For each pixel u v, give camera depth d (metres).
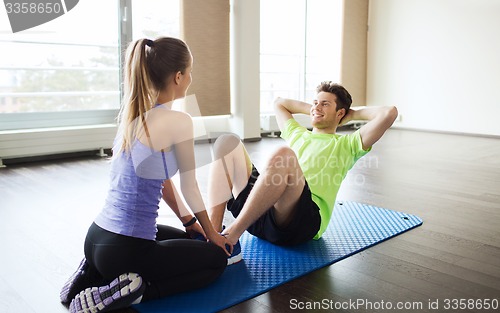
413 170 3.87
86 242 1.46
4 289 1.64
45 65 4.50
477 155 4.67
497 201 2.88
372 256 1.93
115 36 4.76
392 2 6.93
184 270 1.52
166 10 5.08
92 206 2.72
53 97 4.62
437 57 6.58
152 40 1.40
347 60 6.95
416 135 6.28
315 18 6.68
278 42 6.40
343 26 6.79
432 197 2.97
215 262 1.59
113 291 1.40
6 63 4.30
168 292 1.52
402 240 2.14
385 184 3.34
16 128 4.25
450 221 2.45
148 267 1.44
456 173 3.76
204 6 5.11
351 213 2.55
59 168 3.92
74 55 4.66
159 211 2.64
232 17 5.41
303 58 6.57
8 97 4.36
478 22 6.15
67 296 1.52
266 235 1.95
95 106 4.89
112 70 4.88
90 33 4.68
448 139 5.91
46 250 2.02
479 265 1.85
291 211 1.80
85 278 1.51
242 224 1.71
